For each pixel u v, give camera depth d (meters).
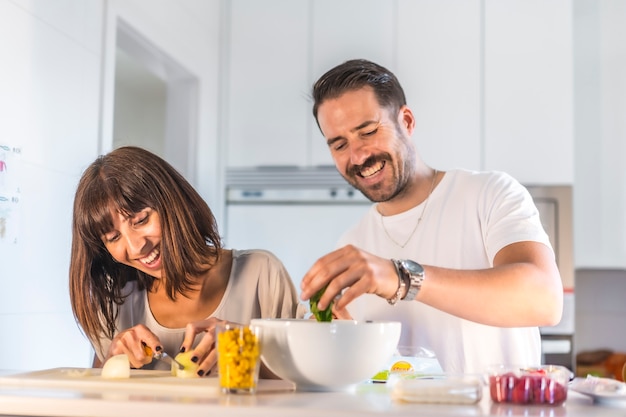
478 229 1.67
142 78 5.20
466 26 3.44
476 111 3.41
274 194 3.53
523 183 3.36
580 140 3.66
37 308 2.09
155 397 1.01
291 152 3.53
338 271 1.10
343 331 1.08
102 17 2.50
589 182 3.62
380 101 1.64
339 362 1.08
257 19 3.60
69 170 2.28
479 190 1.68
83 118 2.37
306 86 3.54
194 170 3.34
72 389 1.11
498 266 1.30
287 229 3.51
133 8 2.71
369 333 1.08
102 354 1.63
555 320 1.31
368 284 1.11
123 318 1.63
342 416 0.90
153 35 2.88
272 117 3.56
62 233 2.23
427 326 1.68
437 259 1.71
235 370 1.05
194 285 1.56
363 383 1.27
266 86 3.57
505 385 1.01
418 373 1.22
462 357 1.64
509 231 1.47
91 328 1.57
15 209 1.99
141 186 1.45
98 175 1.46
